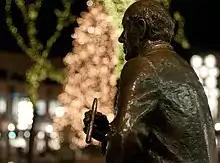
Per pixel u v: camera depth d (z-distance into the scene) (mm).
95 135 3879
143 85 3551
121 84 3619
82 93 16906
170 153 3549
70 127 19656
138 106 3510
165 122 3572
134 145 3453
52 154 20328
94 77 15820
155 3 3840
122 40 3914
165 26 3785
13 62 24359
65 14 18391
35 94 18438
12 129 24328
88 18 15695
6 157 22047
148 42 3777
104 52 15070
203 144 3609
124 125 3439
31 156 18219
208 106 3777
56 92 24797
